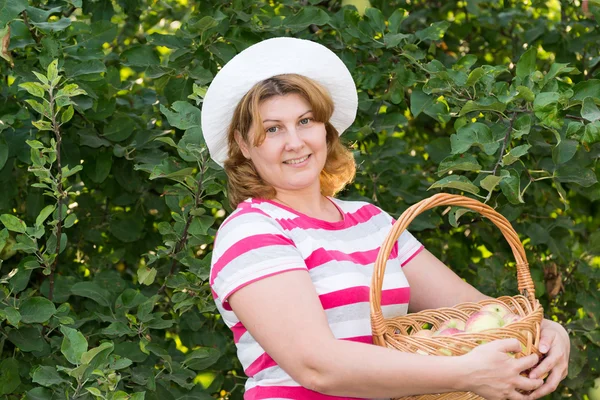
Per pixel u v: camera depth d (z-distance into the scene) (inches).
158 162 118.6
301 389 75.1
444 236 140.0
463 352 71.2
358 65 128.6
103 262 130.8
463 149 100.3
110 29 117.3
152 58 117.1
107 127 118.7
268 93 78.8
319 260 76.6
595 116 94.5
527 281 81.6
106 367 100.0
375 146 129.0
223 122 83.4
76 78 110.9
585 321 130.8
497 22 142.1
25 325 108.7
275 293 72.5
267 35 124.2
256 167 81.9
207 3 128.6
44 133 118.6
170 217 134.9
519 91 99.0
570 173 111.2
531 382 71.4
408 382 69.0
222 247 76.4
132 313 120.3
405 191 128.6
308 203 82.6
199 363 112.3
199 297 110.4
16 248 104.7
